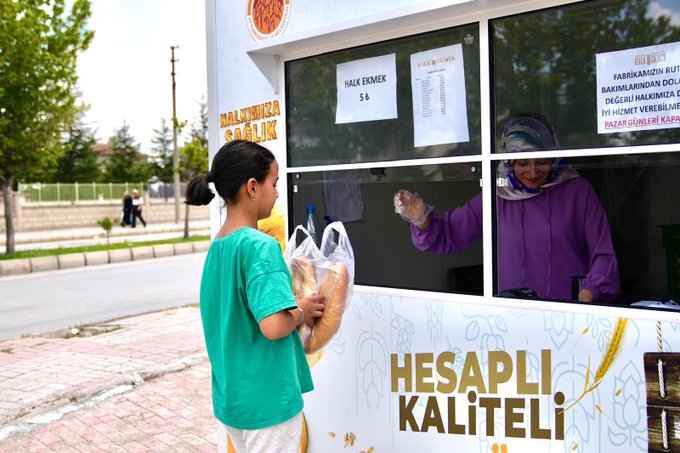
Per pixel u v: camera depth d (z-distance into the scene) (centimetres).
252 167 199
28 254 1414
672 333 195
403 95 249
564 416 217
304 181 284
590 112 208
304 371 211
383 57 253
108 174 5056
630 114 201
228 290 194
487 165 228
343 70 266
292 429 198
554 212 231
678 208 220
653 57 196
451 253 245
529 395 223
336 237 260
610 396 207
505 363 228
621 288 226
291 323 188
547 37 213
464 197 240
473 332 234
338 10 260
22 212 2234
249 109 303
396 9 229
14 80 1279
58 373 515
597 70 206
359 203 266
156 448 369
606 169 228
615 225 229
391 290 254
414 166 248
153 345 604
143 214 2720
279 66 287
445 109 239
